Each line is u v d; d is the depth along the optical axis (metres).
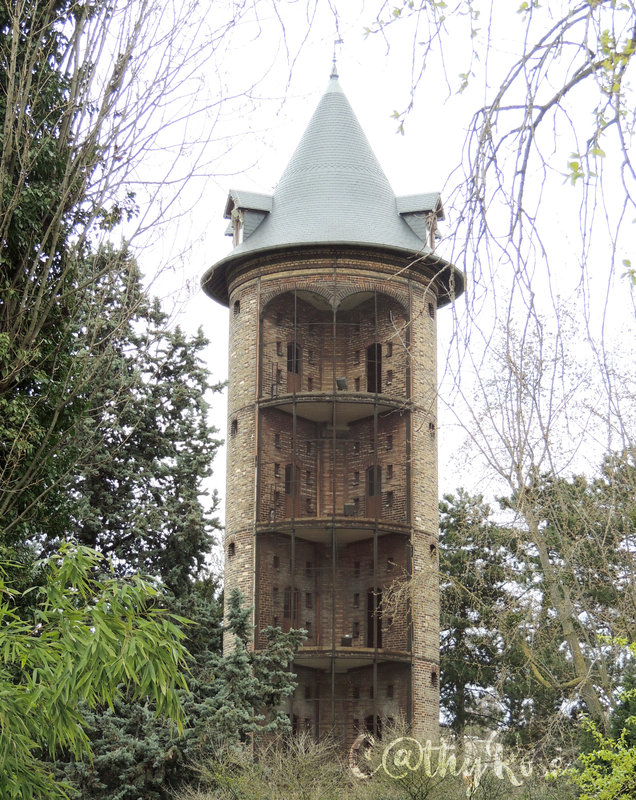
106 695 11.56
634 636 26.31
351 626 43.50
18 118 17.19
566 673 33.59
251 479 43.19
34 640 11.54
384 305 45.34
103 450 33.31
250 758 29.25
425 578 36.41
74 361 20.41
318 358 46.09
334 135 47.06
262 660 32.16
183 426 34.53
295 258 44.09
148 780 29.39
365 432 45.09
